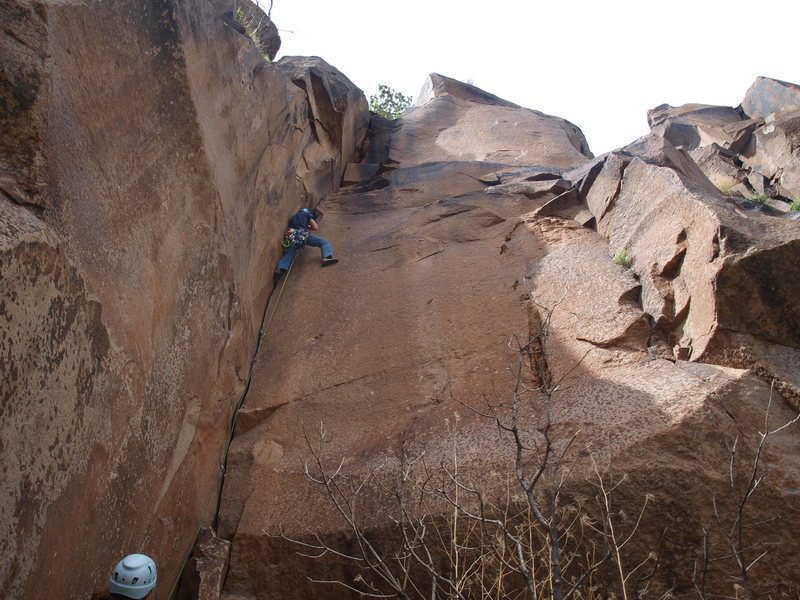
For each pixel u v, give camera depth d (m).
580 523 4.18
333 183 10.58
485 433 5.02
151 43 4.54
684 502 4.18
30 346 2.92
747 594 3.24
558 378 5.43
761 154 14.84
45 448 3.05
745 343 5.02
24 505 2.88
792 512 4.08
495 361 5.83
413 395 5.75
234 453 5.66
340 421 5.77
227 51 5.93
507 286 6.77
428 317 6.62
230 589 4.79
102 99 3.90
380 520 4.61
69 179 3.50
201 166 5.22
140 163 4.32
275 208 7.80
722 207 5.83
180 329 4.84
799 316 5.07
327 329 6.90
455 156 12.28
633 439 4.41
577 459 4.43
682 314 5.57
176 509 4.71
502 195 8.42
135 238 4.20
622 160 7.49
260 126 6.95
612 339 5.54
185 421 4.89
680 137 17.19
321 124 10.47
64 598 3.26
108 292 3.77
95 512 3.57
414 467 4.86
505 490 4.40
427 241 7.92
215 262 5.56
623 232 6.88
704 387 4.66
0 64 3.14
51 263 3.08
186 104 4.96
